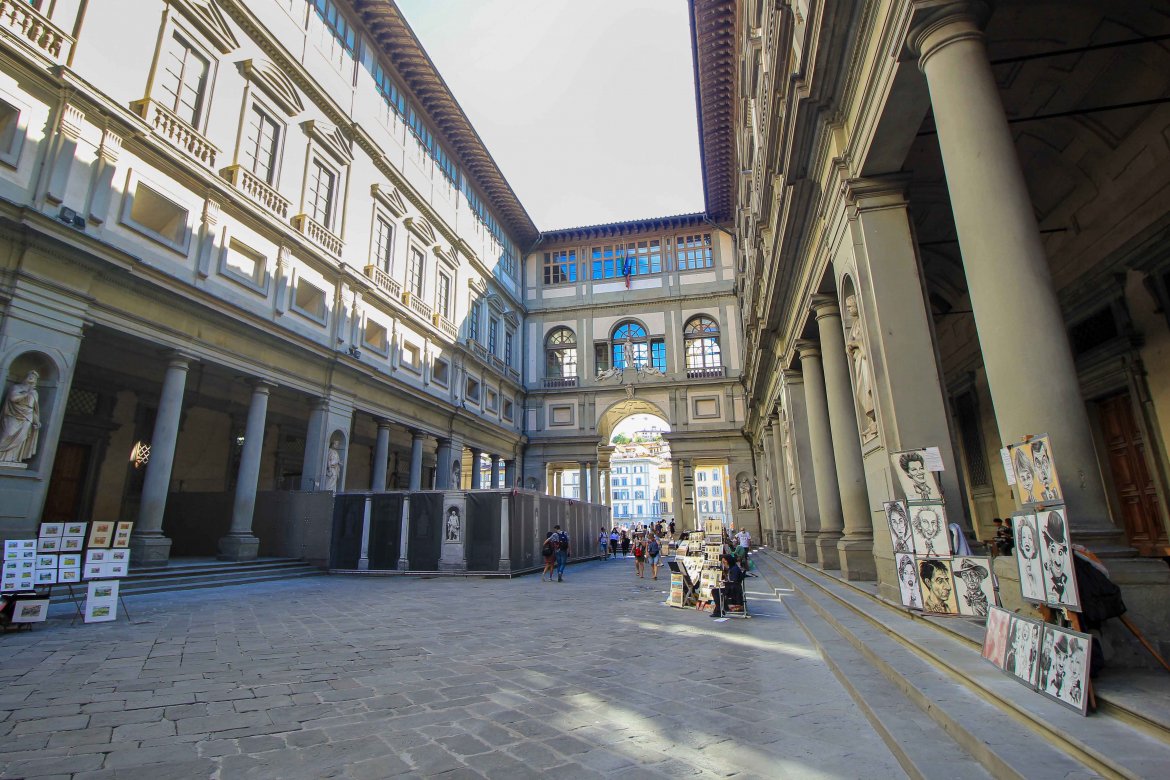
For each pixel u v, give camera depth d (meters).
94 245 12.32
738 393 36.44
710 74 22.94
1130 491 9.50
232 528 16.61
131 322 13.48
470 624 9.20
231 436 21.56
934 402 6.73
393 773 3.47
